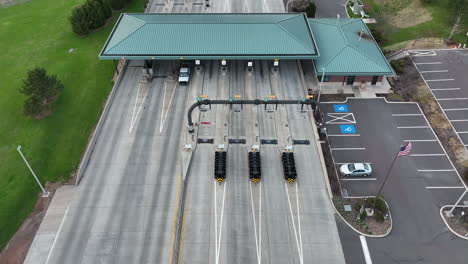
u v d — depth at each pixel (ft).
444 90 184.85
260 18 195.72
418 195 139.64
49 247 123.13
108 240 124.77
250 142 157.69
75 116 170.19
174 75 191.83
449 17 227.61
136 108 173.78
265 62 201.57
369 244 124.47
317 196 138.82
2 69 197.88
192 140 157.89
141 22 189.47
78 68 197.36
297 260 119.65
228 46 180.14
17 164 148.36
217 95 179.93
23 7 256.11
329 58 184.03
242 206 134.62
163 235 126.21
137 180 143.43
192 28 185.57
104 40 220.64
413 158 153.07
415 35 222.48
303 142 158.10
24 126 164.96
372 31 217.97
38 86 164.66
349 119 170.50
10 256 121.39
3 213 132.05
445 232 128.06
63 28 231.91
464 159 152.25
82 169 146.20
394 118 171.12
